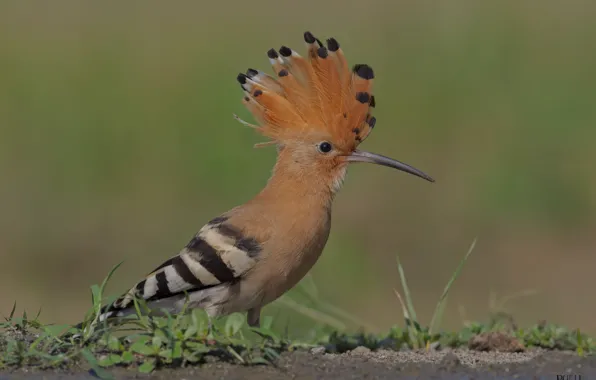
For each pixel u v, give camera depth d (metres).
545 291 13.27
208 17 20.22
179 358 7.00
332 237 14.58
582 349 8.16
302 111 8.24
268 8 20.45
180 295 7.63
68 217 15.59
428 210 15.94
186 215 15.87
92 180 16.61
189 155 17.06
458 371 7.42
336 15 19.98
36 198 16.06
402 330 8.70
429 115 17.88
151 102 17.94
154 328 7.15
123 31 19.78
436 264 14.28
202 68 18.62
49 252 14.55
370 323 11.88
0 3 20.77
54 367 6.92
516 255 14.60
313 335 9.28
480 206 16.03
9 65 18.67
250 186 16.58
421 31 19.47
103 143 17.25
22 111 17.89
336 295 13.20
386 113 17.92
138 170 16.84
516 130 17.48
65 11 20.47
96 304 7.40
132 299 7.57
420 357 7.80
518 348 8.19
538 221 15.77
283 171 8.16
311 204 8.00
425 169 16.92
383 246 14.81
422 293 13.23
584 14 20.03
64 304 12.91
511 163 16.70
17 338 7.48
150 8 20.64
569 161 16.78
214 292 7.64
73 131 17.48
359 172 16.84
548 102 17.94
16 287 13.41
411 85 18.34
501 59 18.86
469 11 19.80
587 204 15.99
